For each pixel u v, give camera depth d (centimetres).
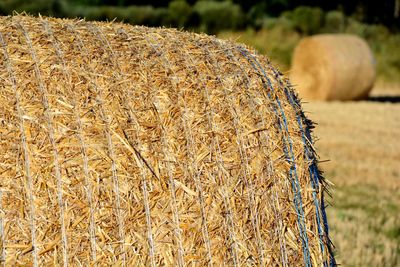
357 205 1070
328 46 2422
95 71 476
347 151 1468
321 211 541
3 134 424
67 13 3381
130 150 453
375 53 4044
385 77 3616
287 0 4728
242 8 4494
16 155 421
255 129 509
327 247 530
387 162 1377
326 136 1645
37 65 461
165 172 462
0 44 467
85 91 462
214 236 467
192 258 456
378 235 918
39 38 484
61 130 439
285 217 504
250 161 497
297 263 505
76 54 482
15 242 409
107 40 509
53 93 452
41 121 437
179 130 480
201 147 482
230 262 471
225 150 491
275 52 3647
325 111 2133
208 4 4228
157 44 527
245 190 488
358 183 1209
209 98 504
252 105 520
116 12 3688
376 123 1891
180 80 502
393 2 4894
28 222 413
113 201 439
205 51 539
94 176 437
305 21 4312
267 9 4631
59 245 419
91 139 445
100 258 429
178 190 462
